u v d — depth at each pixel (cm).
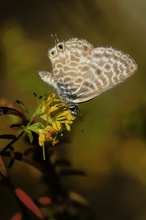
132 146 54
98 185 54
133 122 54
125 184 55
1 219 53
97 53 47
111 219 54
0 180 46
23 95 55
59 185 47
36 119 48
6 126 50
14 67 55
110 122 54
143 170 54
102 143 54
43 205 47
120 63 47
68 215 47
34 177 48
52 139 46
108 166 54
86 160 54
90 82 47
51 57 46
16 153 46
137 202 55
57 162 47
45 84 55
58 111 47
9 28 57
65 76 47
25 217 47
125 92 56
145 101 55
